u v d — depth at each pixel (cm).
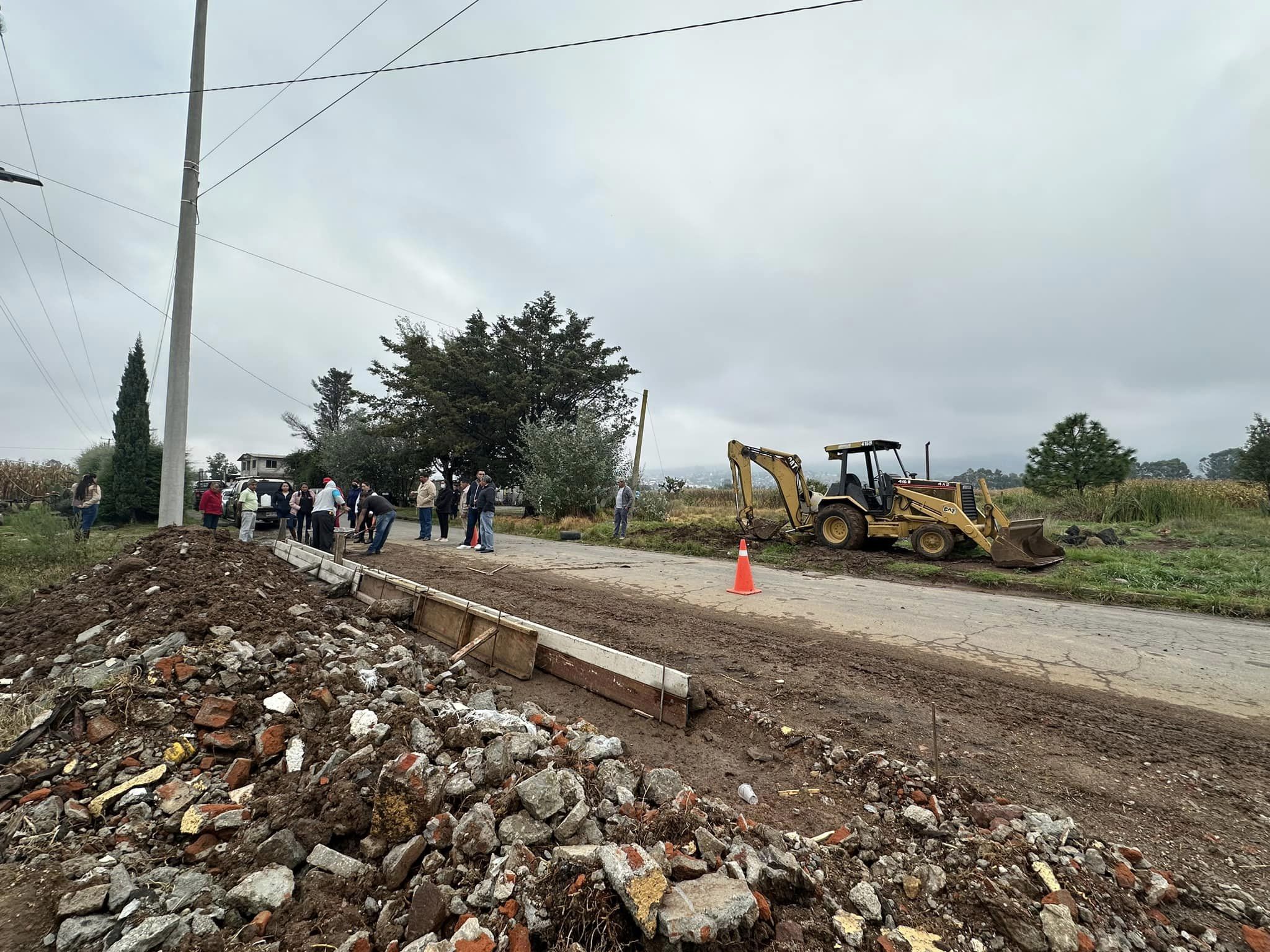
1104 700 447
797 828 283
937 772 329
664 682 409
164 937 198
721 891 204
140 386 2141
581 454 2039
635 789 296
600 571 1005
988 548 1048
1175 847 271
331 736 324
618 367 2838
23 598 652
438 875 222
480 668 525
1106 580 904
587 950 190
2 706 362
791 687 465
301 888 230
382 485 3139
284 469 5150
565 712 423
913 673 500
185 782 296
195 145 945
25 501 2234
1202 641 616
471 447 2584
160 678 368
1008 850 250
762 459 1433
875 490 1259
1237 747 371
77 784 286
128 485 2089
